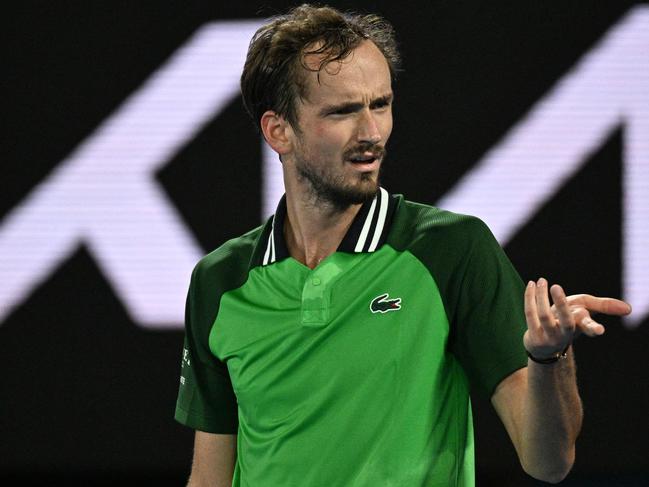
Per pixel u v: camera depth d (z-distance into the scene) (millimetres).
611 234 14766
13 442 15711
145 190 15375
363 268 6863
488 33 14922
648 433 14898
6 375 15656
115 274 15445
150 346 15508
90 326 15531
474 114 14930
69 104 15430
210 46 15297
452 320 6789
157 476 16219
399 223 7008
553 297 5535
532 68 14875
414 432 6602
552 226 14836
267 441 6945
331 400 6750
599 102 14789
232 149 15266
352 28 6750
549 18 14852
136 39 15367
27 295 15578
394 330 6727
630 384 14875
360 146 6613
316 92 6656
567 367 5957
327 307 6805
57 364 15609
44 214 15484
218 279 7367
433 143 14977
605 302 5742
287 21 6992
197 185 15312
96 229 15445
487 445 15180
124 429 15609
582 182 14797
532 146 14867
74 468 15695
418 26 15008
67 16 15445
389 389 6668
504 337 6648
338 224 7023
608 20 14789
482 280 6730
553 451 6223
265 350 6996
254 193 15234
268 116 7082
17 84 15469
